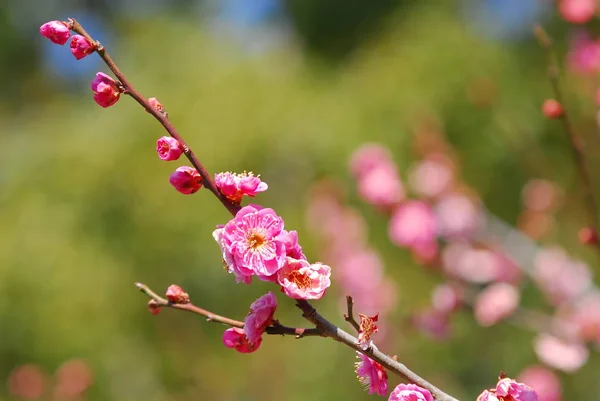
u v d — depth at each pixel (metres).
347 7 11.19
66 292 8.06
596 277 6.67
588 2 5.28
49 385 7.71
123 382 7.95
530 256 5.91
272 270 1.96
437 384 6.61
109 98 2.06
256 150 8.33
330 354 7.40
